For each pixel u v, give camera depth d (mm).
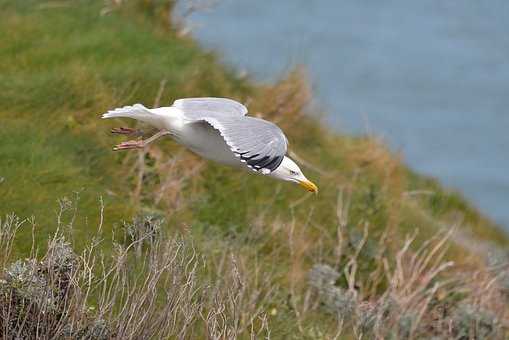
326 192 16078
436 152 30609
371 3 42844
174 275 10391
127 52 16562
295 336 12594
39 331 9922
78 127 14453
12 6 17062
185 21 18594
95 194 12977
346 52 37156
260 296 13078
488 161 30344
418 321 13773
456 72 36938
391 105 33656
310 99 17500
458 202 20750
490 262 16656
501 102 34906
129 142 11070
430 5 43562
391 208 16375
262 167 9609
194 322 10672
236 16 38438
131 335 9914
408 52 38250
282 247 14555
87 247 10922
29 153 13312
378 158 17453
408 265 15328
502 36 40875
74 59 16000
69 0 17578
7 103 14453
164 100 15695
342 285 14742
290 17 39344
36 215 12094
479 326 14383
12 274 10102
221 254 13266
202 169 15148
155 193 14094
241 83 17266
